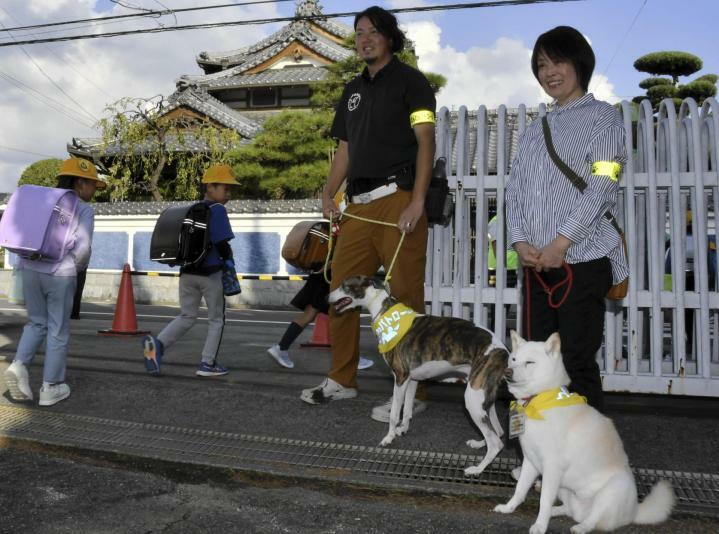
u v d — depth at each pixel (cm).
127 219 1891
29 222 416
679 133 441
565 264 301
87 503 296
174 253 485
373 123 395
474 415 325
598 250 300
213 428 398
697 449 352
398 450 356
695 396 429
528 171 314
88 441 375
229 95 2969
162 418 415
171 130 2170
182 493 311
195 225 491
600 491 252
